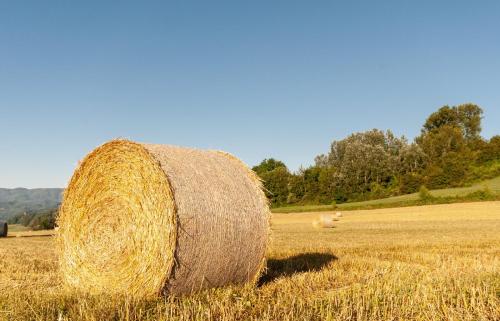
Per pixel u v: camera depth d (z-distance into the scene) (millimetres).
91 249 9047
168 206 7969
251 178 9602
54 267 12641
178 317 6516
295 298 7855
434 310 7148
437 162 84188
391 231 28719
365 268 11664
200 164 8914
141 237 8258
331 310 7059
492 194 56938
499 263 12477
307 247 17922
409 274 10070
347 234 26797
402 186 80625
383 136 103000
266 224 9422
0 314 6668
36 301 7406
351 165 86750
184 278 8094
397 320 6902
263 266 9453
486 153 78812
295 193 86312
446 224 35000
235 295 8008
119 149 8805
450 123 108812
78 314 6676
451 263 12719
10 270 12023
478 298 7684
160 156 8391
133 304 7191
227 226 8617
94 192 9164
